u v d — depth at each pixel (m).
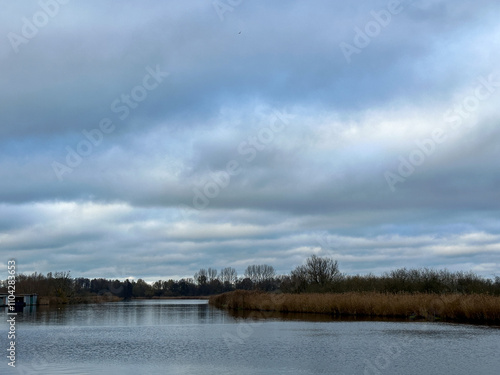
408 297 63.44
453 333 44.50
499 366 28.88
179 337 44.91
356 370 27.81
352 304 67.38
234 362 30.47
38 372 27.53
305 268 99.75
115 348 37.25
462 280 71.75
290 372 27.25
